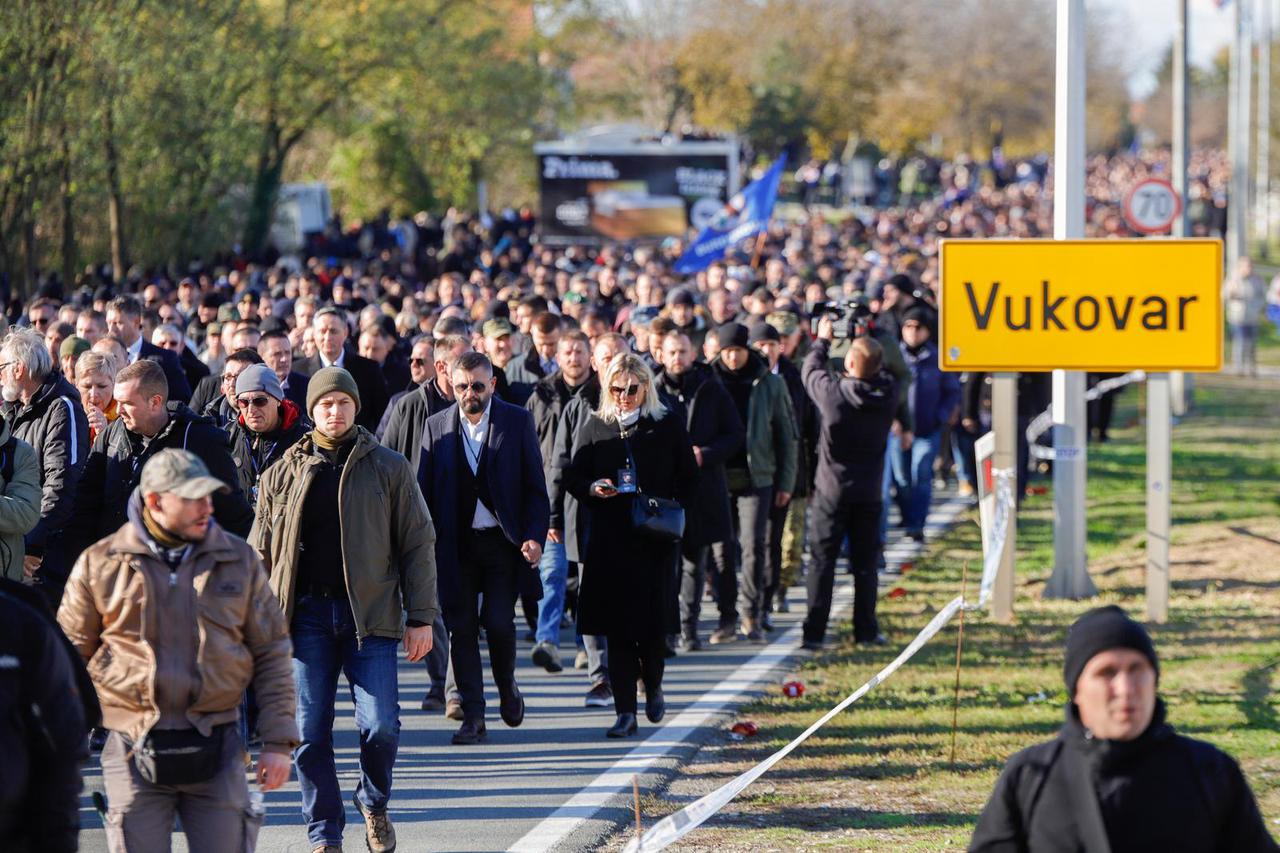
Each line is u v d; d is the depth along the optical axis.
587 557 26.62
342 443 20.17
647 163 109.06
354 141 153.50
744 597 34.09
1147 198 64.69
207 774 15.55
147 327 46.31
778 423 33.78
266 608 15.87
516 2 158.62
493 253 102.25
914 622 35.50
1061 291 32.88
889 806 22.41
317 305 39.84
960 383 48.84
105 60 82.00
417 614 20.08
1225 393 91.81
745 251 93.00
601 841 21.23
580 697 29.67
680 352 30.91
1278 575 39.59
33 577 24.78
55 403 24.98
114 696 15.37
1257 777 23.31
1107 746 11.27
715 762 25.19
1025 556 43.88
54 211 90.81
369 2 119.62
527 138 161.75
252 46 102.44
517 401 35.28
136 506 15.47
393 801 23.16
